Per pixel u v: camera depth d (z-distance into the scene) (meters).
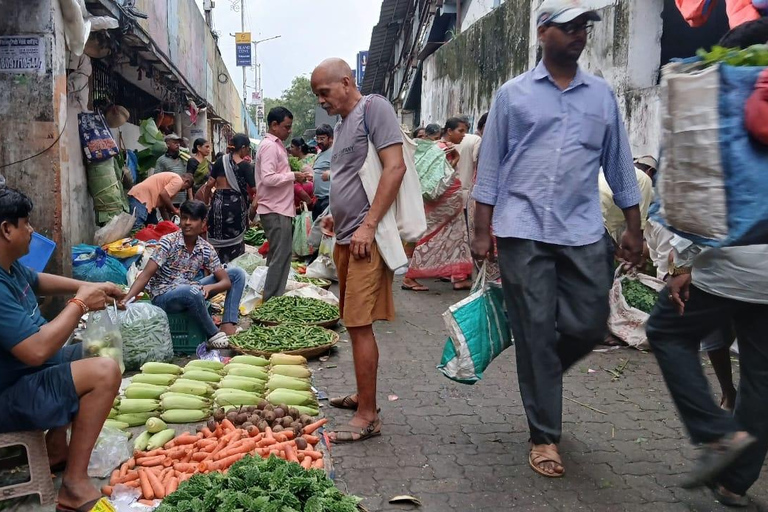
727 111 2.48
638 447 3.74
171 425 3.93
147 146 11.15
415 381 4.89
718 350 3.78
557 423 3.41
